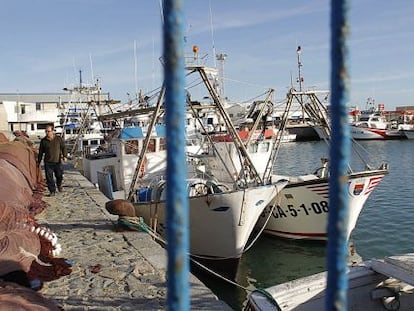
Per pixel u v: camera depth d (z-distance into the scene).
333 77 0.84
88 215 11.01
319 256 12.83
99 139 26.17
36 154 16.81
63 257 7.39
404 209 18.80
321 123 12.27
